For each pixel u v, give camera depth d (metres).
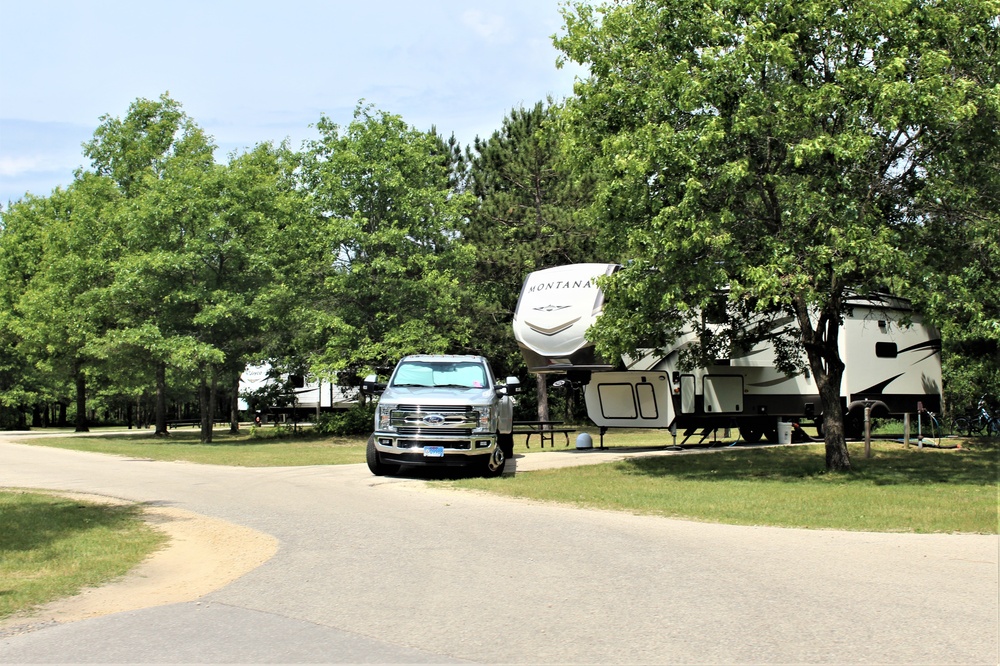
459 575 7.31
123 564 7.85
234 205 28.12
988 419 27.45
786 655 5.10
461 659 5.07
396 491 13.28
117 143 32.69
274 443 27.47
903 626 5.69
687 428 22.20
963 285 12.95
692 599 6.43
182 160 30.45
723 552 8.31
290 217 29.73
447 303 28.83
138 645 5.41
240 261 28.42
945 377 31.27
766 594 6.59
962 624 5.73
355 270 28.34
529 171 31.31
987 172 13.63
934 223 13.87
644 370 20.95
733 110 13.95
